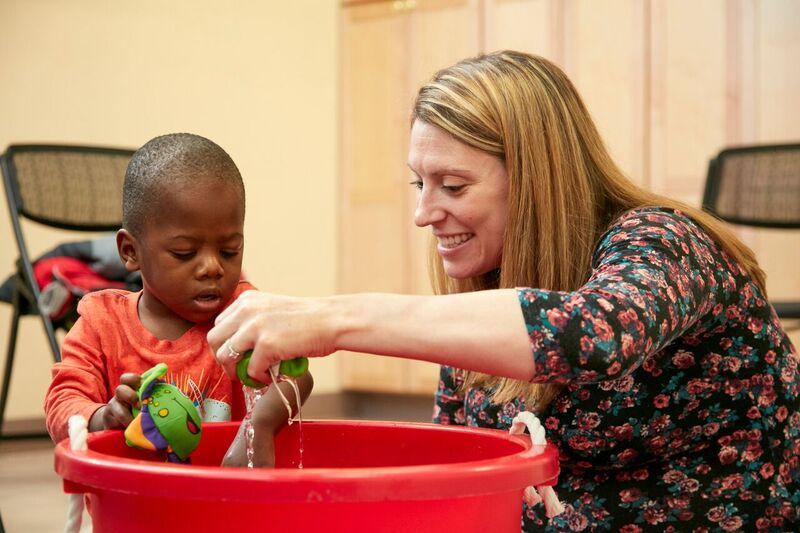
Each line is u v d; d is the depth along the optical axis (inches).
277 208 156.5
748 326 41.2
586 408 42.0
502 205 41.9
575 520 43.3
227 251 40.7
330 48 164.1
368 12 162.2
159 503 27.1
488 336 29.6
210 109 147.3
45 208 96.8
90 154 100.2
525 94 41.6
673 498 42.0
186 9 144.0
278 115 156.6
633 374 41.4
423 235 156.6
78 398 38.3
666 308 32.1
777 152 109.0
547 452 30.7
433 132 41.8
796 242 124.3
